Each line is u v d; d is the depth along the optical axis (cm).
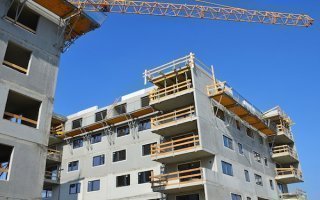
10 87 2259
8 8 2422
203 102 3459
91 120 4794
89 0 5178
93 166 4381
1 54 2270
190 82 3572
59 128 4988
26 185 2164
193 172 3325
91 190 4241
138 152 4050
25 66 2588
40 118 2405
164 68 3625
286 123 5197
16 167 2144
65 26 2797
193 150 3155
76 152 4653
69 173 4566
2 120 2159
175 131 3522
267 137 4931
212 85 3672
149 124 4141
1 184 2030
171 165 3497
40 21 2639
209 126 3403
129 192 3884
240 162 3794
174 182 3212
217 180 3164
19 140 2219
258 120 4284
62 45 2769
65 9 2714
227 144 3656
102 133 4538
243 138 4106
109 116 4591
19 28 2461
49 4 2641
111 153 4291
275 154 4791
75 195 4344
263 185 4200
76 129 4638
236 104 3775
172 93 3672
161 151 3553
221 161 3375
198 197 3155
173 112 3472
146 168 3878
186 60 3547
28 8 2552
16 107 2544
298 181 4944
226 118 3841
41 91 2469
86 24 2867
